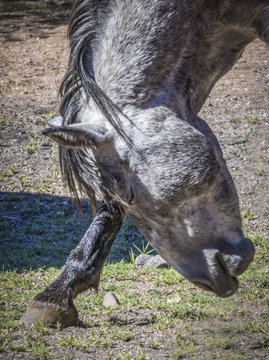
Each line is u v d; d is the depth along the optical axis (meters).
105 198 6.77
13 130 17.77
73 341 7.57
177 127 6.29
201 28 6.79
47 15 33.00
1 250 11.70
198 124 6.72
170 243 6.54
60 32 30.14
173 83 6.58
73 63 6.53
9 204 13.74
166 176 6.12
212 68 7.21
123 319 8.41
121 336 7.79
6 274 10.35
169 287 9.70
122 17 6.56
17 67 25.12
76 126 6.00
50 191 14.38
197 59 6.95
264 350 7.27
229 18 6.85
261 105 19.36
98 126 6.15
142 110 6.30
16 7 34.34
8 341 7.62
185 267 6.62
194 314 8.45
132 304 8.97
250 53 25.31
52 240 12.15
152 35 6.44
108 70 6.48
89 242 8.08
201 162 6.21
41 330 7.89
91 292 9.61
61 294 8.06
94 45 6.76
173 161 6.14
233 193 6.62
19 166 15.67
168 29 6.48
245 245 6.62
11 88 22.19
